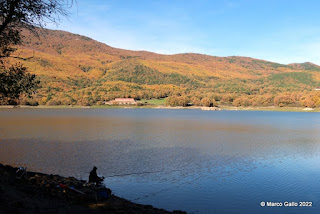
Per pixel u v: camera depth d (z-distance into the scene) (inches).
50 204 661.3
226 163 1649.9
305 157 1855.3
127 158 1764.3
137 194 1084.5
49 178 949.2
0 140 2465.6
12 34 852.0
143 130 3634.4
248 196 1077.8
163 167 1528.1
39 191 744.3
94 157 1771.7
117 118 6156.5
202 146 2322.8
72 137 2765.7
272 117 7111.2
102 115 7273.6
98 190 832.3
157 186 1189.1
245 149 2185.0
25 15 756.0
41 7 738.8
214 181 1269.7
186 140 2696.9
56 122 4650.6
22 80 919.7
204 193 1103.6
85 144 2324.1
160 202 1001.5
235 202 1012.5
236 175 1371.8
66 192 781.3
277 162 1686.8
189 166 1557.6
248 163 1649.9
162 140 2672.2
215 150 2126.0
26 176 881.5
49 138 2652.6
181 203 993.5
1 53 873.5
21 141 2417.6
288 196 1080.8
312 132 3580.2
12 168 942.4
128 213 711.7
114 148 2148.1
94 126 4087.1
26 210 585.0
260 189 1159.6
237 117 7003.0
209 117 6899.6
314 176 1363.2
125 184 1214.3
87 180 1241.4
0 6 722.8
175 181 1262.3
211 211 924.6
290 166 1577.3
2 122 4456.2
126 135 3036.4
